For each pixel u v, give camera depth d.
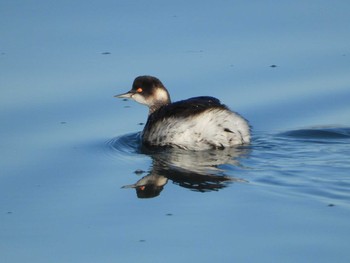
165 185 14.89
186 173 15.35
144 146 16.95
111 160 16.31
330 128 17.20
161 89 18.02
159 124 16.77
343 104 18.23
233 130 16.31
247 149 16.34
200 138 16.36
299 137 16.97
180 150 16.48
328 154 15.95
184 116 16.45
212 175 15.13
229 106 18.31
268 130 17.33
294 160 15.67
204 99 16.81
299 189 14.29
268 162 15.57
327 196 13.99
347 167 15.13
